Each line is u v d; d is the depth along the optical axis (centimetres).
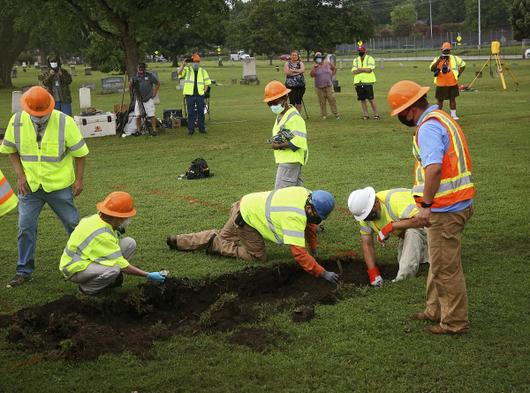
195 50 8056
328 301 589
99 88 4347
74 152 670
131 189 1092
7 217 936
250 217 672
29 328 539
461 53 7262
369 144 1452
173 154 1441
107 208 605
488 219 820
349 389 438
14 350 508
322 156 1322
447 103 2272
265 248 727
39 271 702
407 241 636
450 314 503
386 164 1215
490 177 1055
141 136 1752
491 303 563
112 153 1488
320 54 1934
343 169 1181
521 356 471
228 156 1384
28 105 643
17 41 4506
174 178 1173
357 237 780
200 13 2061
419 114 499
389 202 621
